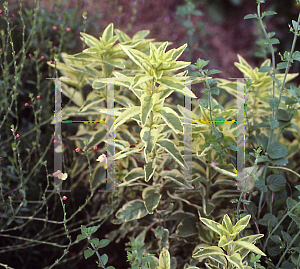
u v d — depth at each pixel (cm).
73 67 175
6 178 192
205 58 380
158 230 170
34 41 228
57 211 223
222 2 450
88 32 284
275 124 142
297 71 337
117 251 216
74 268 208
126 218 165
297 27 137
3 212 179
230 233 118
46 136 227
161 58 131
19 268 201
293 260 135
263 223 150
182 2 443
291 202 144
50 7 300
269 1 417
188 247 182
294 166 193
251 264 147
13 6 240
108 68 179
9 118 221
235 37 431
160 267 126
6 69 191
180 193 175
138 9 429
